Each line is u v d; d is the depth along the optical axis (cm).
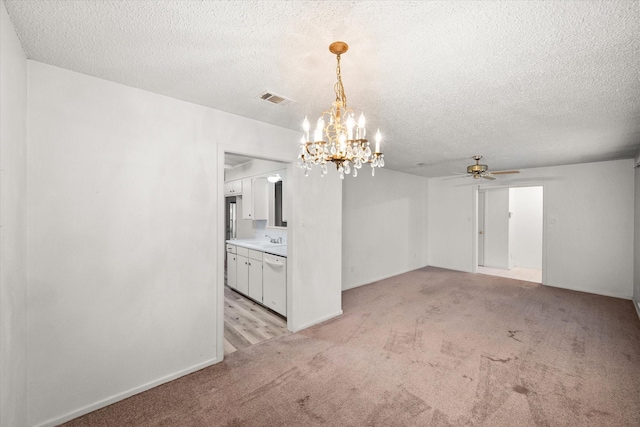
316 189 341
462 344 292
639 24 131
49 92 178
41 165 176
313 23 135
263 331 324
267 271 386
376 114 257
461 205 659
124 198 207
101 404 198
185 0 119
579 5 121
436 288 508
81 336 191
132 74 189
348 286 507
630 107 234
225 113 259
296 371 243
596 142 349
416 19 131
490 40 147
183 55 165
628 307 410
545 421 186
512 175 579
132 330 212
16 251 153
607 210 474
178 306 233
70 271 187
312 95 221
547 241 532
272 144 296
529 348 284
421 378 233
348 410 196
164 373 227
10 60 137
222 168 258
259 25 136
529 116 259
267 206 512
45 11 126
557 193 523
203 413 193
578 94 212
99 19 132
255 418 189
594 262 485
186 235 237
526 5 121
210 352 252
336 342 296
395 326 337
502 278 586
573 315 376
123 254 207
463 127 294
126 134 207
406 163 513
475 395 212
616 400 205
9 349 142
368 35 144
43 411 178
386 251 589
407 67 176
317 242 344
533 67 174
